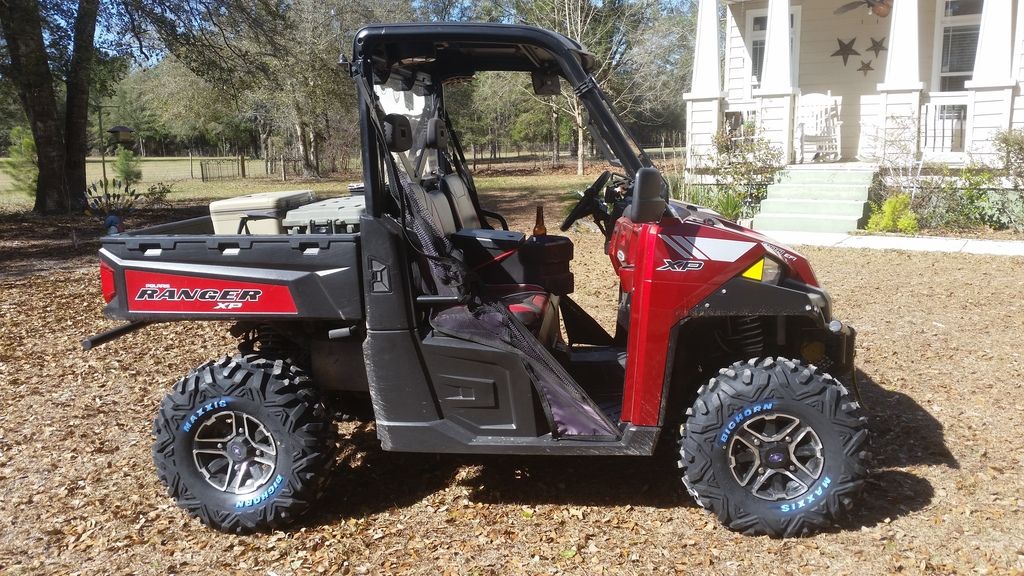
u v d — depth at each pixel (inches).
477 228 189.5
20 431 188.9
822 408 125.7
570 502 146.0
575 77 131.3
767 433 129.8
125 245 138.6
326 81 1099.9
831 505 126.6
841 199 466.9
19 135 853.8
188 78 1227.9
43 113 695.7
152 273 137.1
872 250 395.2
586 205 166.1
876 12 525.7
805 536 129.4
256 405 133.8
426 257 132.8
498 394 134.7
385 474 161.0
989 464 155.0
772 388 126.2
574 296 314.0
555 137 1357.0
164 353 253.0
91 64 677.9
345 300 133.0
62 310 319.3
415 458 168.2
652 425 132.2
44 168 708.0
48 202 709.3
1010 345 233.5
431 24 129.4
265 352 152.8
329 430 138.5
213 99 1246.3
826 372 144.1
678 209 138.1
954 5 512.1
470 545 131.1
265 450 136.4
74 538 137.7
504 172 1306.6
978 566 119.6
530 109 1428.4
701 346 145.9
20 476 163.9
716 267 128.4
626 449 133.0
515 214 653.3
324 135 1320.1
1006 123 452.1
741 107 574.2
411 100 162.4
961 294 299.1
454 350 133.2
